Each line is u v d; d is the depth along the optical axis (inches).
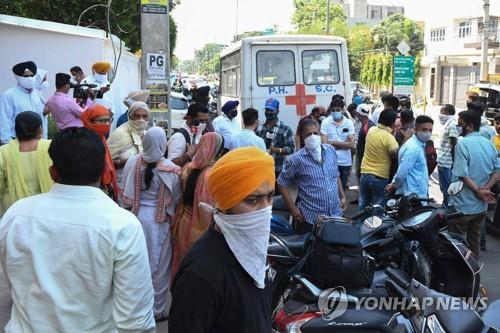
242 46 432.5
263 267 79.7
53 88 468.4
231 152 80.6
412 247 176.4
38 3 596.4
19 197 175.9
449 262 181.6
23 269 88.4
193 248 79.2
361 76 2155.5
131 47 824.3
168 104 339.9
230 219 78.3
